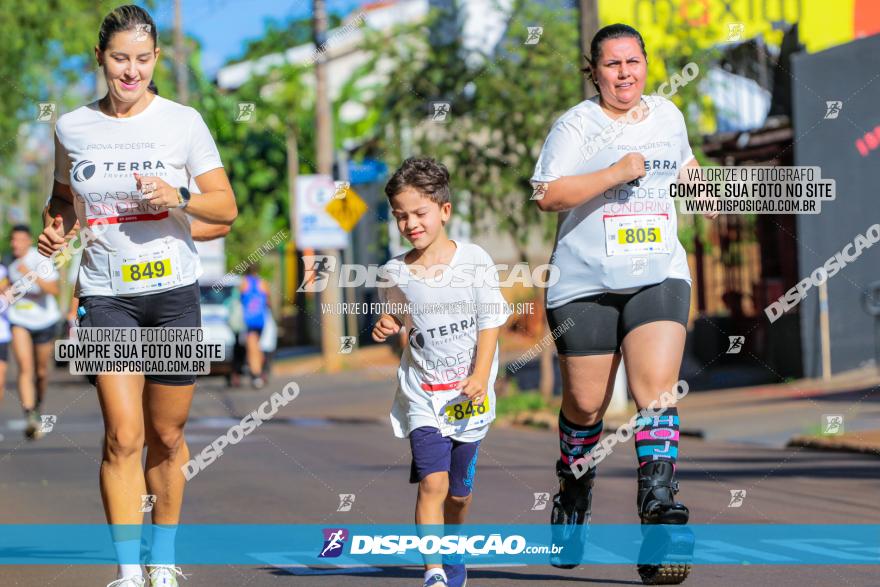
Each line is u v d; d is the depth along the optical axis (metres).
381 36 19.69
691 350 20.53
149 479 5.62
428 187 5.53
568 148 5.77
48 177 38.25
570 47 17.41
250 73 32.06
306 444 13.20
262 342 23.28
